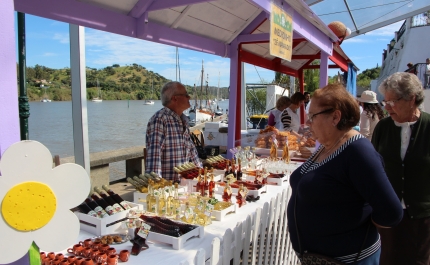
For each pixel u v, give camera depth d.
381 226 1.62
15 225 0.94
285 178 3.62
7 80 0.97
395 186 2.54
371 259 1.71
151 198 2.44
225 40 4.62
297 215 1.81
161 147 3.03
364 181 1.57
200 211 2.31
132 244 1.91
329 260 1.68
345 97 1.70
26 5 2.22
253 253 2.39
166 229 1.96
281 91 13.18
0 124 0.96
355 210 1.66
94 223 2.04
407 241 2.53
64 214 1.03
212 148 5.54
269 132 4.79
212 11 3.74
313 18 3.44
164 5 2.89
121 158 5.83
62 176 1.03
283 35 2.76
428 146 2.46
